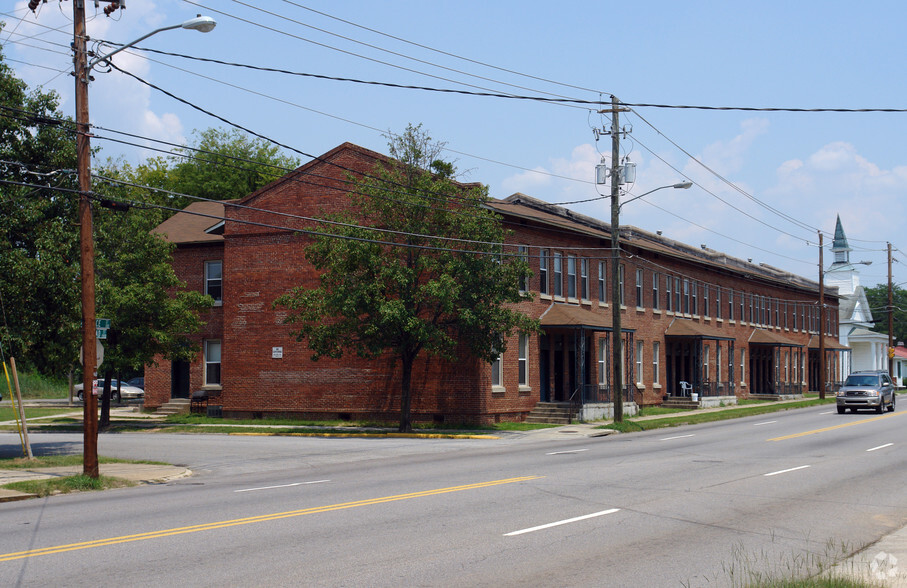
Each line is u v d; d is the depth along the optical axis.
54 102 24.62
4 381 62.28
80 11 18.41
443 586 8.52
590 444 26.91
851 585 8.30
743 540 11.05
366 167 36.06
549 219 39.38
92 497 16.28
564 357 40.75
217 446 27.38
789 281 71.44
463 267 30.34
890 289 80.56
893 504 14.09
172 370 43.88
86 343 18.38
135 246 36.28
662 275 51.00
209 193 75.19
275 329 38.06
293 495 15.33
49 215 24.50
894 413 43.53
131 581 8.70
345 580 8.72
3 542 10.98
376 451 25.22
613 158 34.38
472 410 34.19
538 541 10.80
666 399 50.12
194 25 17.33
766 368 66.81
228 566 9.36
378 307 29.97
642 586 8.60
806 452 23.16
